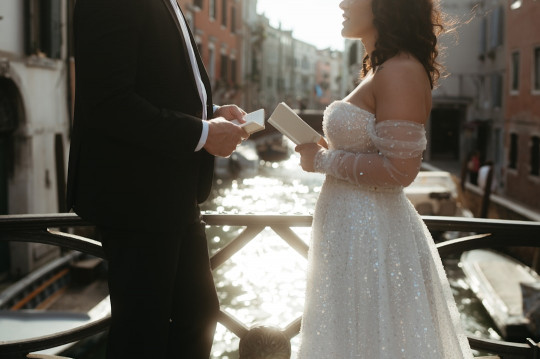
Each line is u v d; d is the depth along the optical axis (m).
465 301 11.05
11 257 11.18
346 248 1.70
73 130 1.64
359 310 1.67
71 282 10.84
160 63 1.56
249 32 44.09
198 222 1.84
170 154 1.56
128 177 1.57
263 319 9.93
